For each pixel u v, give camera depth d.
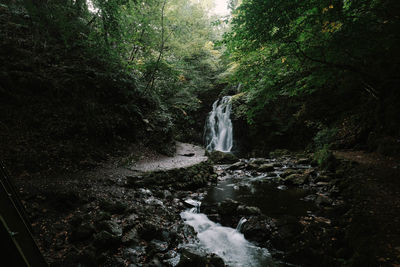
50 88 7.89
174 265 3.74
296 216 5.63
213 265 3.83
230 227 5.41
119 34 10.28
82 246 3.59
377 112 9.79
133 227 4.38
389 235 3.53
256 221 5.15
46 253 3.30
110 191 5.73
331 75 5.87
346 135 11.28
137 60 12.41
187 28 12.96
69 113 7.95
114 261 3.48
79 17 11.39
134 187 6.47
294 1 4.21
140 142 10.52
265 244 4.62
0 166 1.77
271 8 4.45
